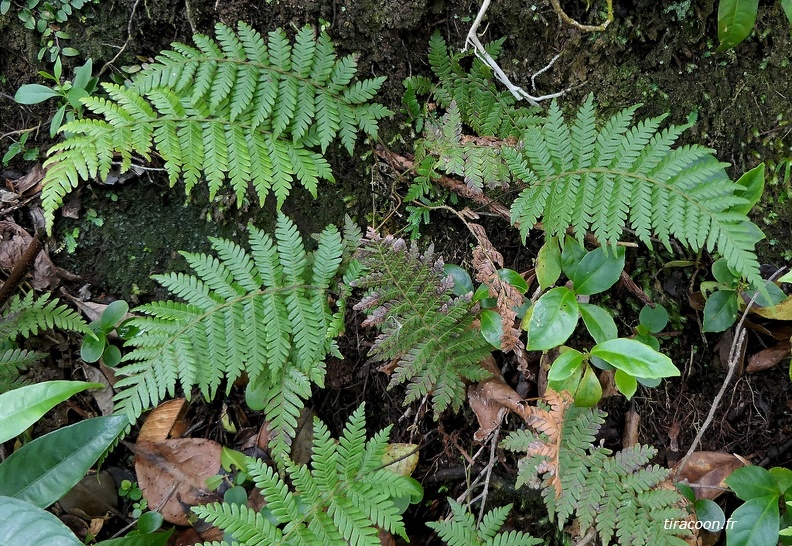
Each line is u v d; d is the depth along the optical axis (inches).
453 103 26.7
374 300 26.1
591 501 25.3
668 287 28.4
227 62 26.1
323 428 25.7
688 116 28.0
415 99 28.1
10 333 27.2
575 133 25.7
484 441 27.7
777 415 28.0
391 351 26.5
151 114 25.8
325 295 26.6
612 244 25.1
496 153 26.4
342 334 27.9
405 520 28.2
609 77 28.0
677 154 25.0
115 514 28.0
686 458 26.3
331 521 24.9
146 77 25.9
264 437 28.4
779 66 27.4
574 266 26.9
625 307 28.5
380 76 28.3
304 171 26.5
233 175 26.0
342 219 29.2
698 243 24.4
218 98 25.9
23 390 23.2
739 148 28.0
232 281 26.7
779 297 26.6
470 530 25.5
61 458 24.4
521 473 25.7
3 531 22.4
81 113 28.0
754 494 25.4
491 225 28.7
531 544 25.3
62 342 28.7
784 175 27.9
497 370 27.8
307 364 26.1
